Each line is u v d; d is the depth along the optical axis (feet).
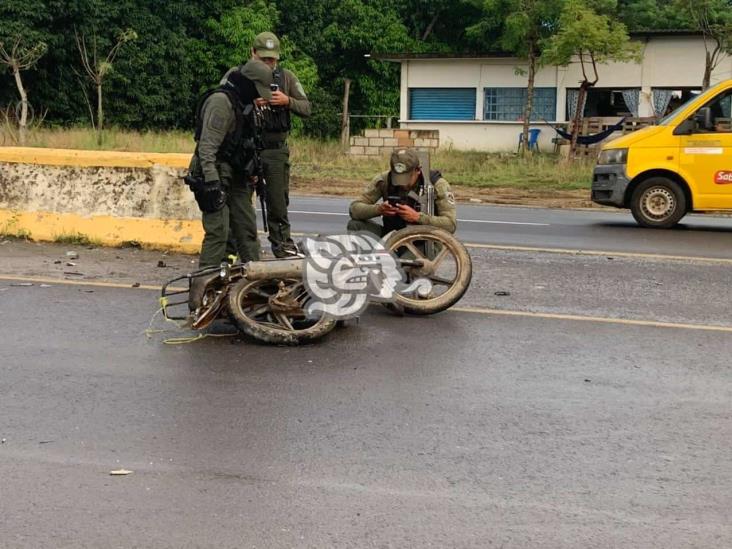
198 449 15.29
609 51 94.53
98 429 16.08
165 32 117.91
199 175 22.38
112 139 86.02
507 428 16.51
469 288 28.37
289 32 135.13
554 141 105.19
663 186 45.50
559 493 13.88
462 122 113.70
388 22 138.10
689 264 33.58
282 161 27.55
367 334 22.59
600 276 30.81
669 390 18.79
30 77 108.06
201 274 21.68
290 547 12.09
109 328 22.54
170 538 12.28
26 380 18.58
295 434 16.02
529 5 102.94
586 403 17.92
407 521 12.88
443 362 20.39
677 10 104.47
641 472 14.71
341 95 140.67
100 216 33.42
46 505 13.20
